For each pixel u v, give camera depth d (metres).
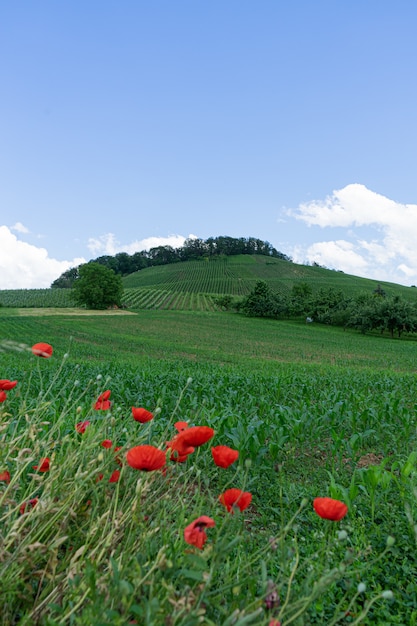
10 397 7.28
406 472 4.46
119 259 185.25
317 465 6.54
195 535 1.74
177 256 186.25
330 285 138.25
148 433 2.84
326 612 2.89
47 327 60.09
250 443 5.70
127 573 1.85
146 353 34.03
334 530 3.87
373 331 76.62
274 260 175.88
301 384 12.68
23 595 1.92
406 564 3.60
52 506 2.16
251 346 45.97
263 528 4.25
